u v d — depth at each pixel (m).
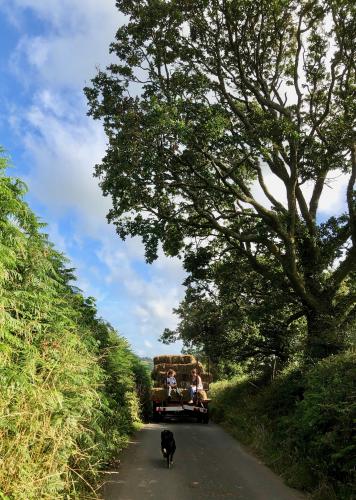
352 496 6.69
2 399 4.47
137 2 17.61
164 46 17.72
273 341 20.98
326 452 8.27
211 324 23.86
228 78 19.22
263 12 17.25
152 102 14.52
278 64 19.33
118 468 9.47
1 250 4.90
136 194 16.34
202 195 17.66
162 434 10.02
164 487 7.95
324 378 10.07
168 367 25.08
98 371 8.21
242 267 20.73
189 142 15.70
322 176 19.91
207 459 10.90
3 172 5.45
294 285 17.25
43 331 6.14
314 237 18.78
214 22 17.53
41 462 4.97
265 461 10.66
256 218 19.25
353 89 19.28
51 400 5.08
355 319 16.05
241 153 17.95
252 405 16.81
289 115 18.58
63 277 8.71
